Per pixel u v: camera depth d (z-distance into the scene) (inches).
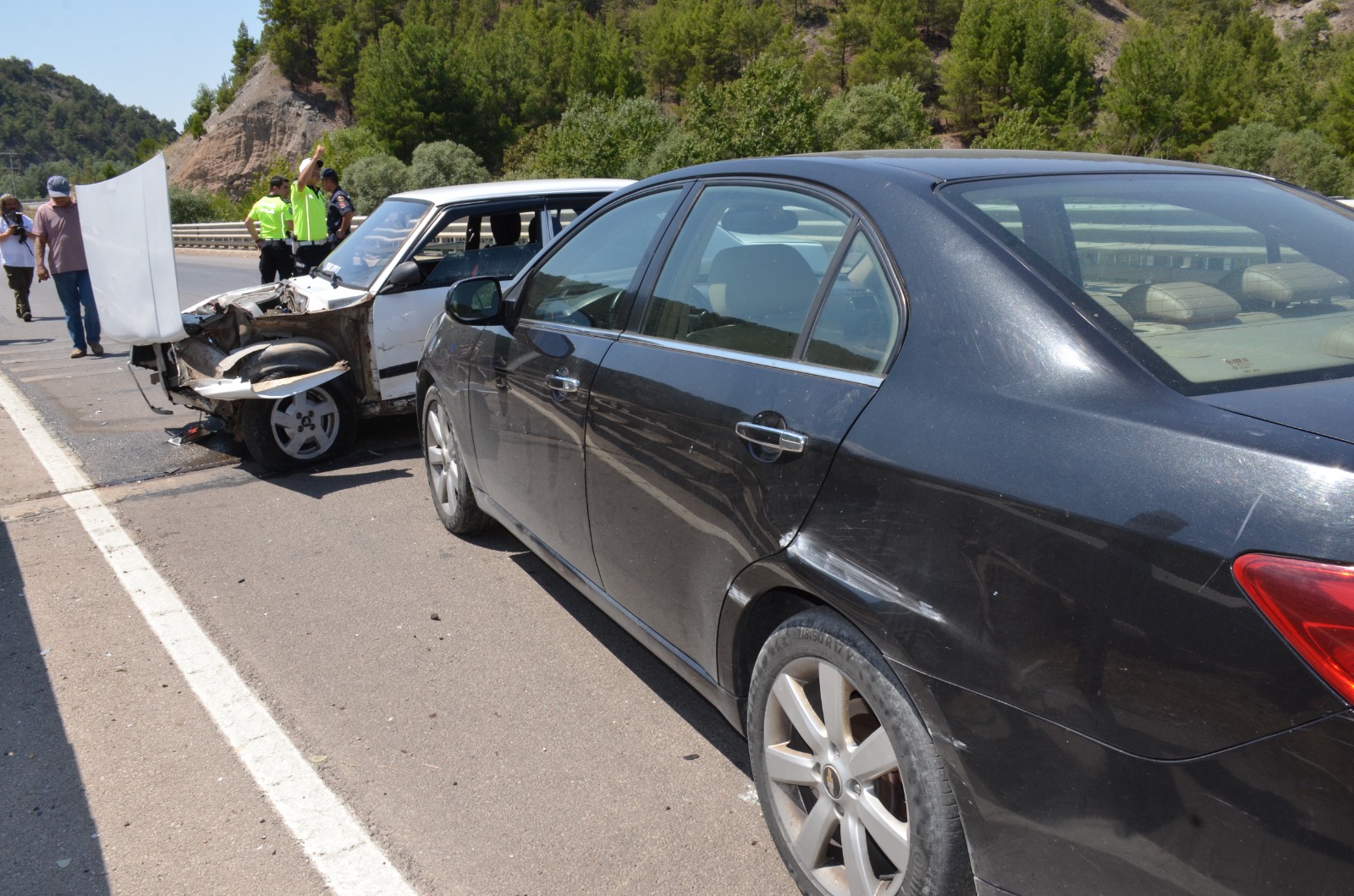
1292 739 55.6
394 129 4687.5
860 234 93.1
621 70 5871.1
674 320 114.0
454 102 4731.8
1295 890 56.3
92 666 146.6
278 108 6181.1
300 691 137.9
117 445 275.0
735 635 98.0
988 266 80.9
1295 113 3976.4
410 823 108.3
